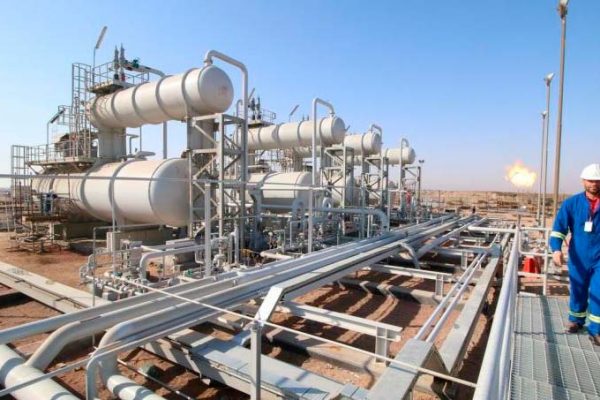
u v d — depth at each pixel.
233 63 10.38
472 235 15.34
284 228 10.52
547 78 13.95
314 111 14.30
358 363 4.47
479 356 5.08
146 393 3.03
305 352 4.93
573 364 3.22
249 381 3.63
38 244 13.66
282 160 23.56
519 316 4.43
